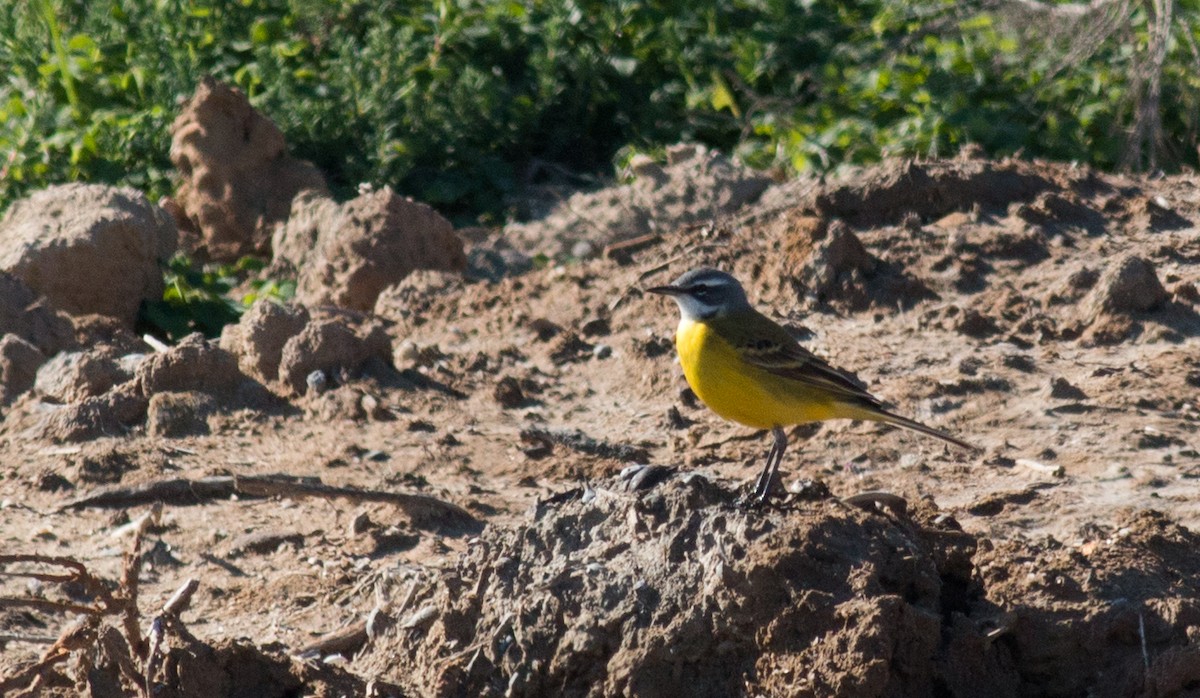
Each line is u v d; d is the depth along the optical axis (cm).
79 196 1795
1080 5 2370
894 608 762
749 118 2431
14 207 1812
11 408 1356
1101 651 830
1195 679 804
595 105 2500
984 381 1326
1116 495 1090
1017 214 1705
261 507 1134
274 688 818
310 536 1080
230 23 2495
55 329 1530
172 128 2148
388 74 2341
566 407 1379
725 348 1000
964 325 1467
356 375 1397
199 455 1234
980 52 2414
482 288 1719
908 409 1287
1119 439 1198
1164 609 835
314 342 1387
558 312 1631
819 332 1490
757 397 1000
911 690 777
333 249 1822
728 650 794
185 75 2302
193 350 1334
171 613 814
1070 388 1299
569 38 2503
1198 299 1473
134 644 807
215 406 1316
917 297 1548
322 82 2386
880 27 2550
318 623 949
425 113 2352
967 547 893
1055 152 2306
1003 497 1084
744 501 849
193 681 798
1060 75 2392
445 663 837
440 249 1862
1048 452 1183
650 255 1773
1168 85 2352
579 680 815
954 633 818
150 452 1226
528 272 1927
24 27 2470
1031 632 832
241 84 2373
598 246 1995
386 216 1827
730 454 1220
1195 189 1823
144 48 2352
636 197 2056
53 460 1218
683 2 2614
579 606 821
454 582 873
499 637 835
